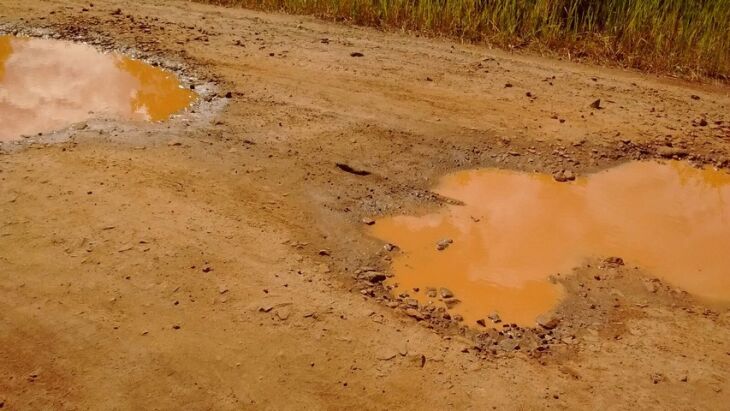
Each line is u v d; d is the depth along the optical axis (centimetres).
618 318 404
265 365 355
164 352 361
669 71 774
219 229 460
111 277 411
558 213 507
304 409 331
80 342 366
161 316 384
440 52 808
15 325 375
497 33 844
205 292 404
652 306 416
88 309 387
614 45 820
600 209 516
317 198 504
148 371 349
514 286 427
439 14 875
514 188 537
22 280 405
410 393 343
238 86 692
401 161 564
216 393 338
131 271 416
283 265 430
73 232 446
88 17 870
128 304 392
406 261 445
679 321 404
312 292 409
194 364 354
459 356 368
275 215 480
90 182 503
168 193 496
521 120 644
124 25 850
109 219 461
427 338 380
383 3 888
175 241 444
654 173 569
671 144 610
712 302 421
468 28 856
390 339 377
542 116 654
